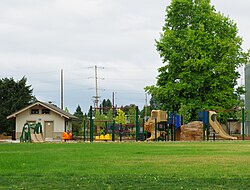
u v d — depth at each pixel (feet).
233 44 166.71
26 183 38.60
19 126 213.66
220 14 172.86
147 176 42.80
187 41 166.09
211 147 92.94
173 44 169.99
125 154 71.67
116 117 181.88
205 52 165.17
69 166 52.37
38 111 213.87
